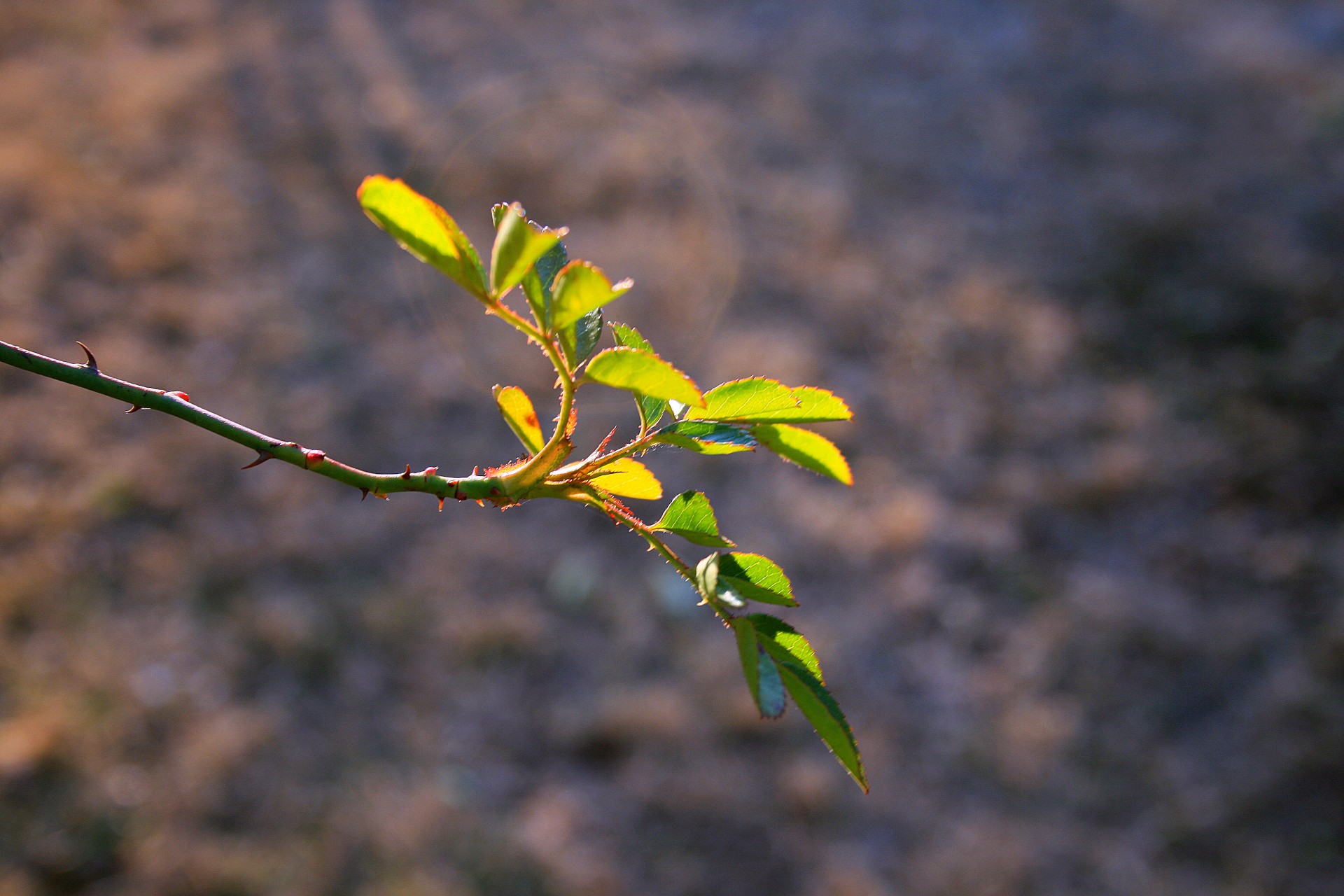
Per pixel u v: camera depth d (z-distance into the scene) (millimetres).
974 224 5398
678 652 3471
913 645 3566
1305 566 3746
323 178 5465
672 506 602
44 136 5289
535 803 3061
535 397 4508
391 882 2803
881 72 6684
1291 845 3010
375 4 7121
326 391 4355
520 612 3553
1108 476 4059
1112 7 7473
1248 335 4703
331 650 3367
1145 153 5906
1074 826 3078
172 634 3348
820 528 3873
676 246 5090
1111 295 4949
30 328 4250
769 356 4555
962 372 4551
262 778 3012
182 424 4055
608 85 6371
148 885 2736
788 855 2992
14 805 2842
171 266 4746
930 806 3125
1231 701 3373
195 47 6348
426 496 3924
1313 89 6348
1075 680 3443
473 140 5789
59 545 3537
